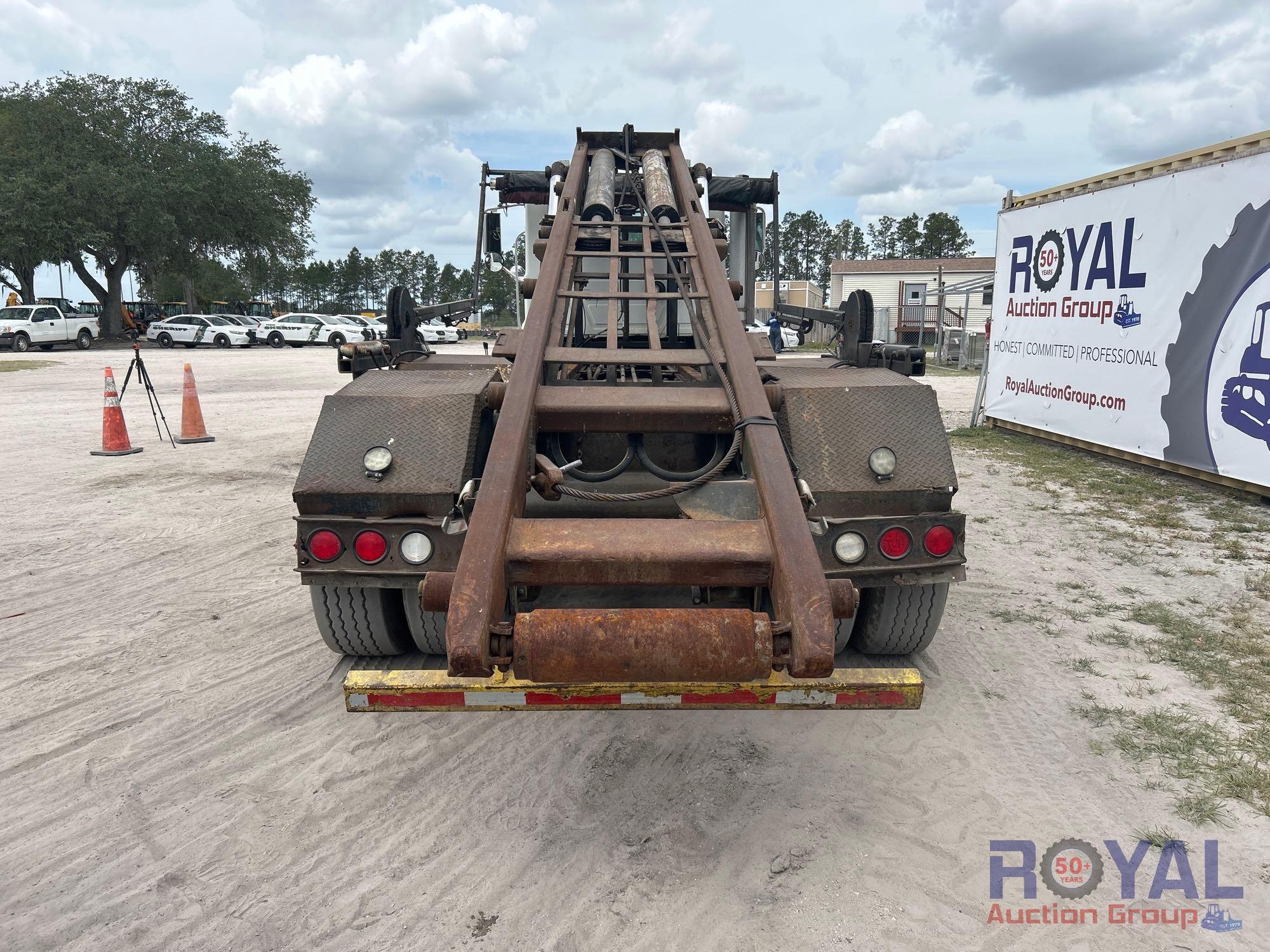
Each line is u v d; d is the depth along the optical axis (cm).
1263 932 228
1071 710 349
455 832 274
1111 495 739
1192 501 711
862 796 292
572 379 352
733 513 266
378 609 343
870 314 421
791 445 321
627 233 502
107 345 3275
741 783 302
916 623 353
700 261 386
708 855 262
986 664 394
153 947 223
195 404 995
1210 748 315
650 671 211
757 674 212
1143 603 473
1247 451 708
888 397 331
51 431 1066
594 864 258
